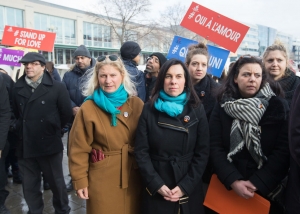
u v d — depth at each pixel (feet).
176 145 5.71
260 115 5.47
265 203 5.44
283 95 6.12
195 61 7.59
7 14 84.69
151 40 87.97
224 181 5.77
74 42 102.37
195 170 5.74
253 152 5.57
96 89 6.27
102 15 79.30
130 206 6.29
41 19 92.68
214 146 6.18
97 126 6.01
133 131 6.35
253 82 5.67
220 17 10.87
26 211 9.76
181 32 81.25
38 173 8.98
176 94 5.73
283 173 5.52
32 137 8.43
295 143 4.58
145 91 10.50
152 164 5.84
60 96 8.75
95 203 6.06
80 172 6.07
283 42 7.77
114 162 6.10
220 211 6.06
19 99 8.63
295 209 4.88
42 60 8.54
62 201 8.98
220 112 6.26
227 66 16.15
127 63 10.52
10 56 15.75
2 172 8.96
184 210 5.66
